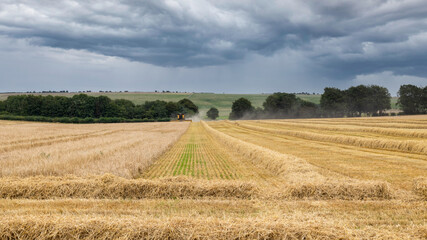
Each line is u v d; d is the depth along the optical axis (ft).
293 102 424.46
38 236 20.20
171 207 27.12
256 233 19.36
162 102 442.50
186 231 19.76
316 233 19.26
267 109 428.97
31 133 134.92
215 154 70.79
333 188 31.01
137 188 32.48
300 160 47.52
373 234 19.35
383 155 61.82
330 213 25.20
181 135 142.20
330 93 388.16
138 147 76.28
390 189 31.76
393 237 18.81
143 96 645.51
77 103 344.49
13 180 35.24
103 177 34.32
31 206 27.61
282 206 27.48
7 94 579.89
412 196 30.45
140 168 49.01
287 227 19.60
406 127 132.87
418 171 44.62
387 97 376.07
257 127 179.83
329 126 147.54
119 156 57.06
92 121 313.12
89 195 32.09
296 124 180.86
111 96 627.87
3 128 171.83
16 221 20.79
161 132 157.89
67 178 37.60
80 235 20.15
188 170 49.62
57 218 21.45
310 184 31.35
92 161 50.98
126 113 368.68
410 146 68.54
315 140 102.94
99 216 22.35
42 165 45.47
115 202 29.01
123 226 20.30
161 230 19.84
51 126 214.07
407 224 22.61
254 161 56.65
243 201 29.37
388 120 189.98
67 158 53.06
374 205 27.53
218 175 44.86
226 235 19.38
